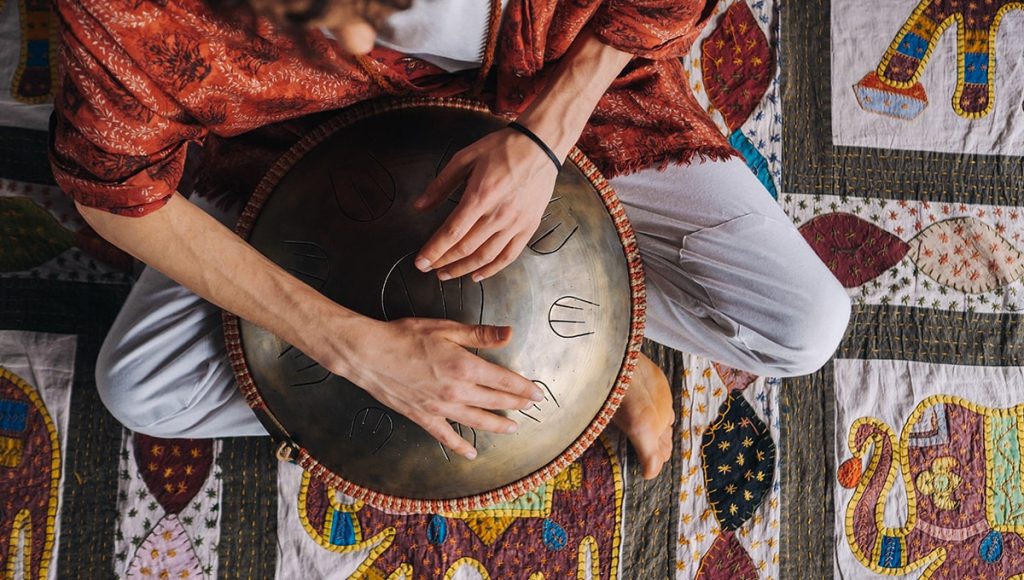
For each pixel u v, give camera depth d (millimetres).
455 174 862
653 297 1179
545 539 1310
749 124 1438
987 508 1397
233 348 969
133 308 1070
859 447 1389
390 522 1291
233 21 702
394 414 911
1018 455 1420
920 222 1461
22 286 1257
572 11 857
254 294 856
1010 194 1490
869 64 1483
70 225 1277
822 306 1080
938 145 1481
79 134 736
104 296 1279
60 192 1278
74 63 696
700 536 1339
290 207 943
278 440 984
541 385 911
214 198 1062
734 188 1074
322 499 1285
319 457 975
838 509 1370
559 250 924
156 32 696
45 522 1223
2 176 1264
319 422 938
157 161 787
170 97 746
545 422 936
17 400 1237
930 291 1444
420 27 798
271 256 930
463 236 837
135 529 1244
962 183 1480
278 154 1044
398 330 854
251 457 1280
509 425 905
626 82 1025
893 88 1483
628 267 1021
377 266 880
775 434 1372
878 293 1435
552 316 907
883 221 1453
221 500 1267
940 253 1457
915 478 1390
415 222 886
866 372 1411
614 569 1313
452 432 897
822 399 1395
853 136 1465
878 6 1498
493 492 998
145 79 717
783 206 1437
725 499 1351
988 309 1451
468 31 819
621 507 1326
